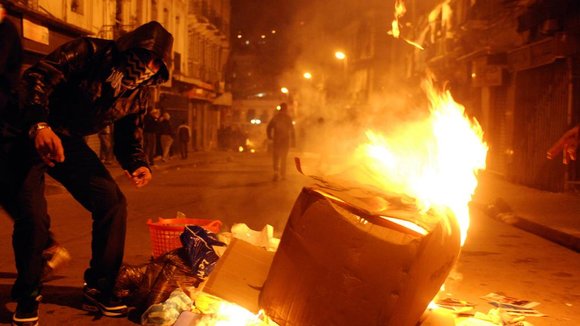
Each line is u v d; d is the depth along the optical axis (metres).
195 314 3.91
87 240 7.65
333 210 3.39
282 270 3.51
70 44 4.18
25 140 4.03
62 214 10.03
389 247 3.30
